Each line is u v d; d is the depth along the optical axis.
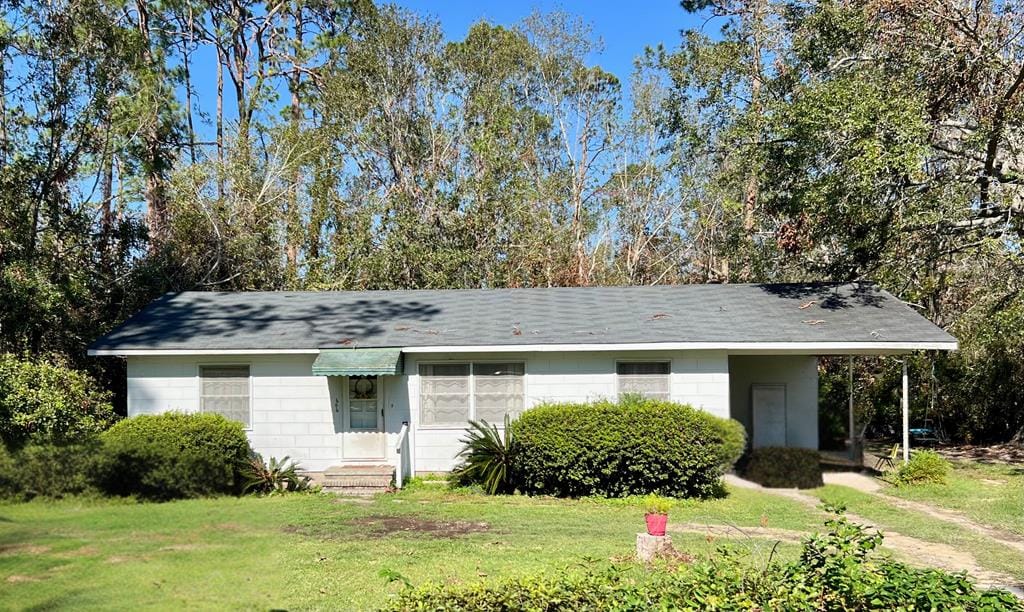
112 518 10.86
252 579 7.62
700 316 15.75
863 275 19.30
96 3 19.89
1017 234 17.11
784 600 4.91
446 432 15.06
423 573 7.77
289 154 26.14
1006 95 16.48
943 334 14.25
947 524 11.07
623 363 14.94
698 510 11.88
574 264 30.95
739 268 27.36
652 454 12.73
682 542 9.27
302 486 14.04
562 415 13.09
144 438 13.10
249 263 24.72
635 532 10.04
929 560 8.95
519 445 13.22
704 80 24.33
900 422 22.84
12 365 13.83
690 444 12.74
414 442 15.05
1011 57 16.86
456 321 16.08
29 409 13.44
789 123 17.11
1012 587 7.75
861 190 16.16
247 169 25.58
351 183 30.19
